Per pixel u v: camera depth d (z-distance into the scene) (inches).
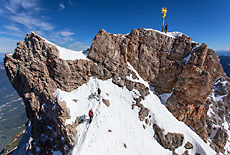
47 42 846.5
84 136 648.4
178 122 922.1
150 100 970.7
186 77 978.1
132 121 801.6
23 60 789.2
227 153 981.2
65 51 918.4
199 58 965.2
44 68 796.6
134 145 695.1
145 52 1109.7
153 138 784.3
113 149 637.3
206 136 957.8
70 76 846.5
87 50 1099.9
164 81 1067.9
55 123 698.8
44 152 736.3
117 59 1053.8
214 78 1000.9
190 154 784.9
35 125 796.0
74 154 582.6
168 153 750.5
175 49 1092.5
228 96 1515.7
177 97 991.0
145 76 1098.7
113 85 964.6
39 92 757.9
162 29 1305.4
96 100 829.8
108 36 1051.9
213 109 1296.8
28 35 847.1
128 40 1102.4
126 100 899.4
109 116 768.3
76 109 762.2
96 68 965.2
